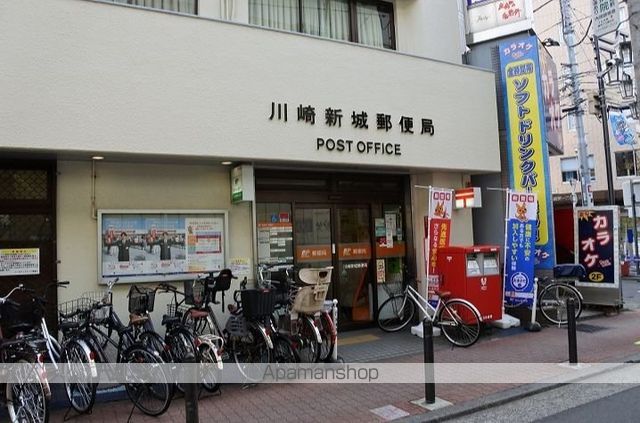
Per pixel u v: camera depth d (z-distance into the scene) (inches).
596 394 222.5
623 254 754.8
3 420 201.9
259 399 223.5
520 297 358.6
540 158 385.4
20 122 221.3
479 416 202.1
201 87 262.5
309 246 348.2
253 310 244.7
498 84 406.3
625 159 1047.6
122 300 270.4
